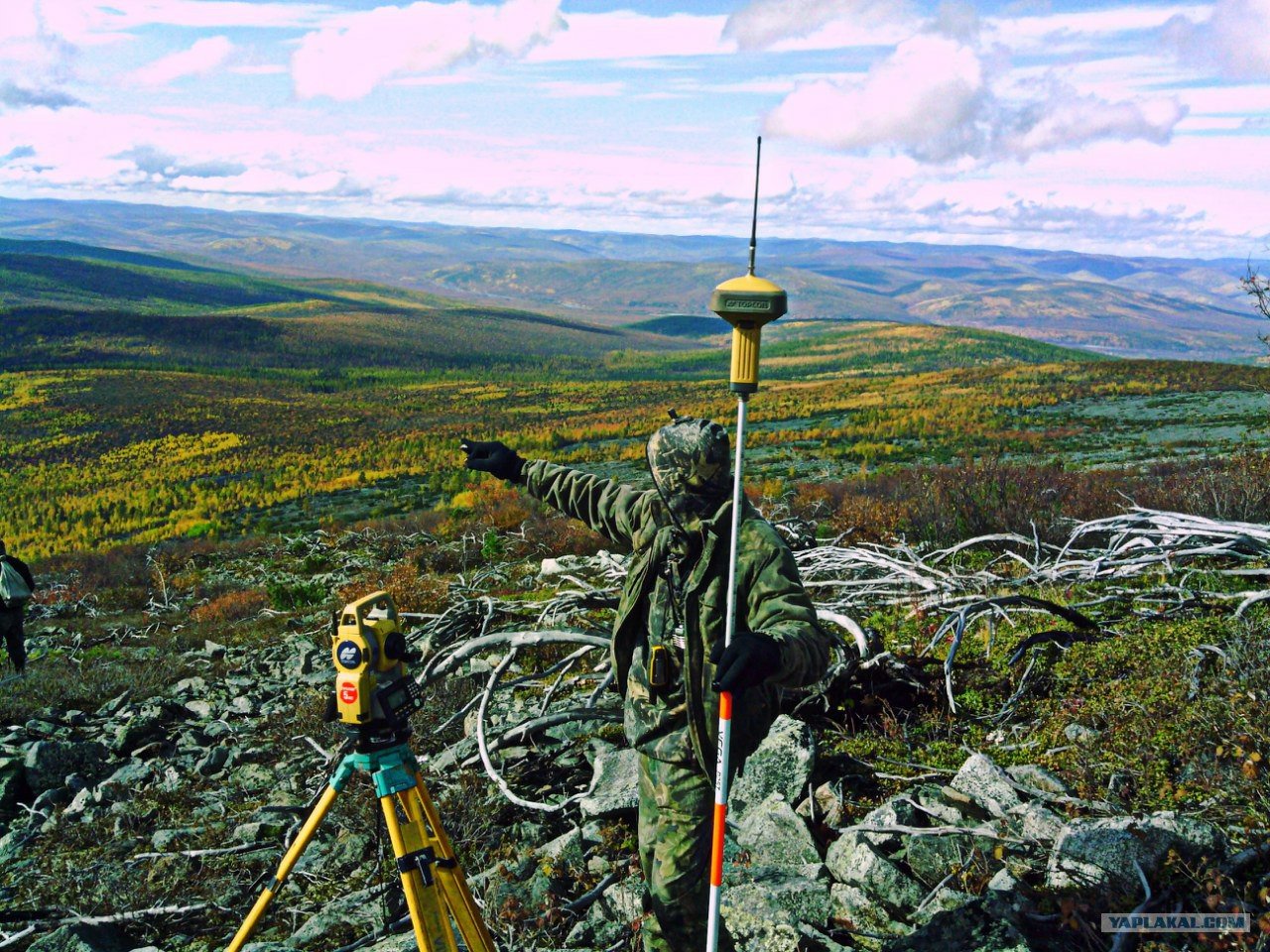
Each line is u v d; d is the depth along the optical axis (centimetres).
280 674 1110
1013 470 1447
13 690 1082
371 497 7719
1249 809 379
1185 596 714
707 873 292
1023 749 499
